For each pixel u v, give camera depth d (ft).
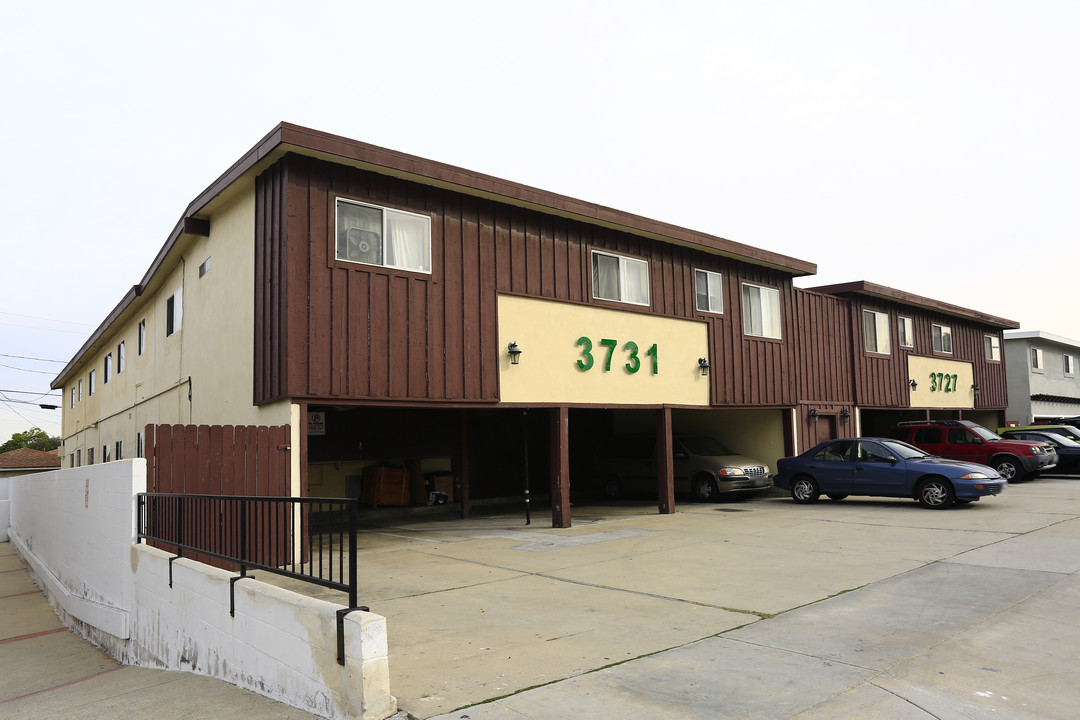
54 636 37.55
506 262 43.01
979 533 37.17
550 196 43.88
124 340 74.69
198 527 25.84
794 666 17.84
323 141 34.22
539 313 44.34
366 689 14.82
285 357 33.60
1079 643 19.42
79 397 107.04
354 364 35.76
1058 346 115.03
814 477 53.83
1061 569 28.07
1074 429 75.92
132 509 29.27
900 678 16.94
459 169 39.42
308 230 34.83
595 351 47.34
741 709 15.30
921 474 48.60
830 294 71.67
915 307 81.97
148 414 61.67
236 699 18.52
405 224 38.65
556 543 38.78
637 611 23.61
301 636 16.84
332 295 35.32
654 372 51.08
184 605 23.45
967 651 18.84
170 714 18.01
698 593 25.91
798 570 29.48
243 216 39.78
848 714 14.98
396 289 37.78
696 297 55.31
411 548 38.52
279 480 33.09
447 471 61.41
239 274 39.96
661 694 16.20
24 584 56.03
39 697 24.35
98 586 34.12
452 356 39.75
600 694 16.28
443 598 26.30
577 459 72.69
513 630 21.75
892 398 75.87
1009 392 104.78
